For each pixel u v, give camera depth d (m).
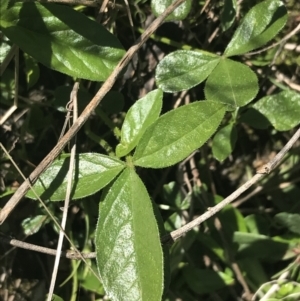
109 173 0.14
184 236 0.19
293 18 0.19
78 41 0.14
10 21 0.14
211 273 0.19
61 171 0.14
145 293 0.13
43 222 0.19
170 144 0.13
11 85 0.19
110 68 0.15
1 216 0.13
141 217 0.13
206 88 0.16
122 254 0.13
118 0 0.18
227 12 0.18
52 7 0.14
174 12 0.17
